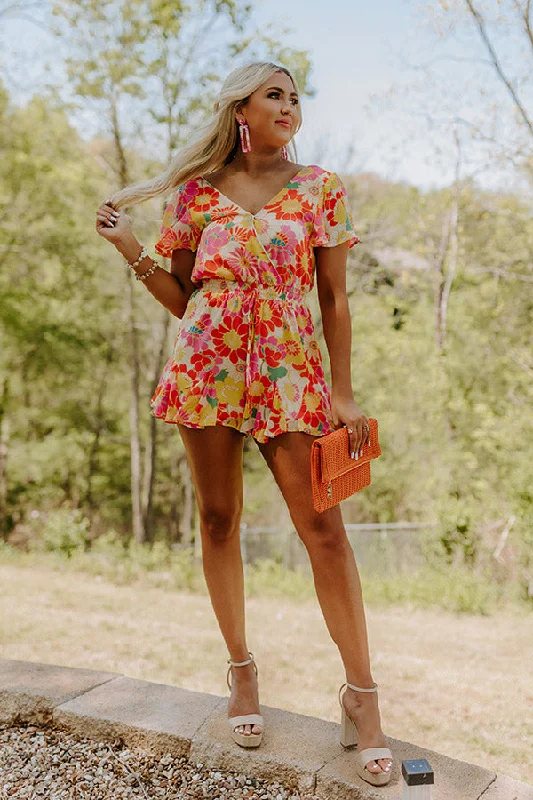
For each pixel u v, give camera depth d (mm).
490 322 16359
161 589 9242
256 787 2268
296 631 6453
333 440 2139
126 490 25500
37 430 24234
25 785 2314
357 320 18062
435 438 17578
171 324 17750
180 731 2453
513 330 15992
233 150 2352
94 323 19969
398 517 18875
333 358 2273
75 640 5426
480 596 8141
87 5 12438
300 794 2227
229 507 2365
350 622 2260
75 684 2838
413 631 6777
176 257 2408
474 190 14820
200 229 2322
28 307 19125
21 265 18859
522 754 3488
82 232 17781
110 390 24344
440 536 9930
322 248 2301
